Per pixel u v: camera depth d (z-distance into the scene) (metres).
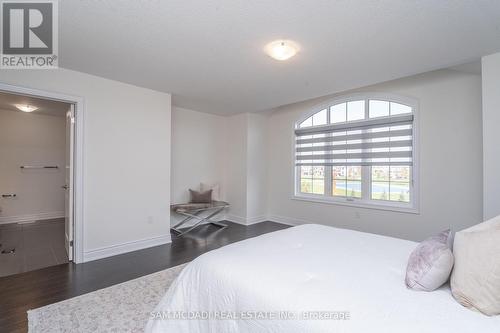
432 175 3.39
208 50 2.39
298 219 4.99
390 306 1.02
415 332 0.87
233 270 1.37
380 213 3.88
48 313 1.96
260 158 5.38
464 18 1.84
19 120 5.06
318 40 2.18
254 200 5.25
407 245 1.81
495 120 2.35
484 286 0.98
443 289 1.17
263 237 2.01
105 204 3.19
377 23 1.92
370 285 1.20
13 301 2.14
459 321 0.92
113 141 3.25
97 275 2.67
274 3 1.69
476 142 3.06
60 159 5.52
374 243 1.86
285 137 5.24
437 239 1.36
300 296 1.10
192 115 5.04
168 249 3.53
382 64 2.68
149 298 2.20
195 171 5.09
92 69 2.88
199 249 3.55
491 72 2.40
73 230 3.02
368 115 4.08
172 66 2.78
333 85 3.39
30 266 2.88
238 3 1.69
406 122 3.66
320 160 4.69
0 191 4.87
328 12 1.79
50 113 5.15
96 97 3.11
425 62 2.63
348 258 1.54
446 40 2.16
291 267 1.39
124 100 3.35
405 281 1.22
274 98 4.05
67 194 3.22
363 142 4.12
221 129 5.57
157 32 2.07
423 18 1.85
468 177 3.11
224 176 5.59
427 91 3.45
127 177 3.38
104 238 3.18
